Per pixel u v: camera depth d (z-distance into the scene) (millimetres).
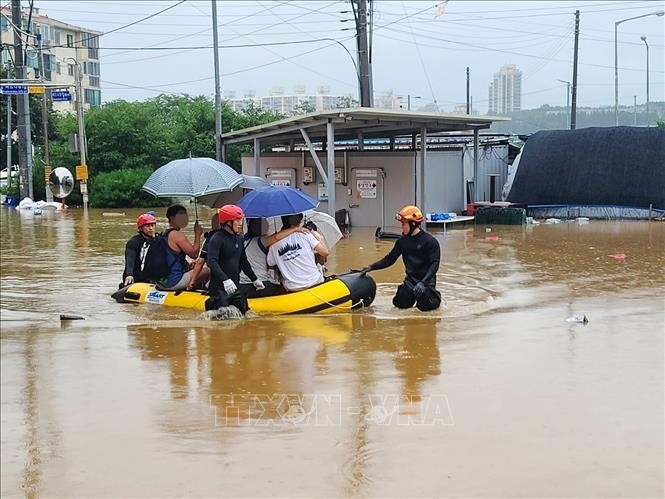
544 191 26766
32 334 9031
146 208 35375
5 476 5066
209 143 39344
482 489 4828
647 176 25312
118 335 8977
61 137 45438
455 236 21062
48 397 6625
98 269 14852
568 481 4934
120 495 4789
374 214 24438
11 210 34125
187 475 5059
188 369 7492
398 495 4758
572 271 14258
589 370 7402
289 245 10336
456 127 25641
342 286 10414
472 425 5898
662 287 12398
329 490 4828
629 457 5301
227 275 10016
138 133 39406
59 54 80438
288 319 9883
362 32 28141
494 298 11508
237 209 9953
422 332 9094
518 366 7555
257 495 4770
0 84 31438
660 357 7906
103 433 5789
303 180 25922
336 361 7754
